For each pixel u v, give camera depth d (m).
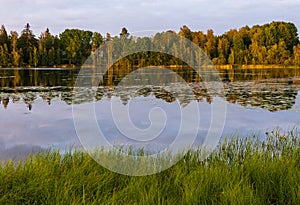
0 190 3.38
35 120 9.02
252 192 3.33
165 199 3.40
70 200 3.23
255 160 4.24
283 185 3.57
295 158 4.53
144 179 3.79
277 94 14.13
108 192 3.56
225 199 3.19
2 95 13.99
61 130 7.75
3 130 7.81
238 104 11.66
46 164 4.08
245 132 7.42
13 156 5.68
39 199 3.33
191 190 3.36
